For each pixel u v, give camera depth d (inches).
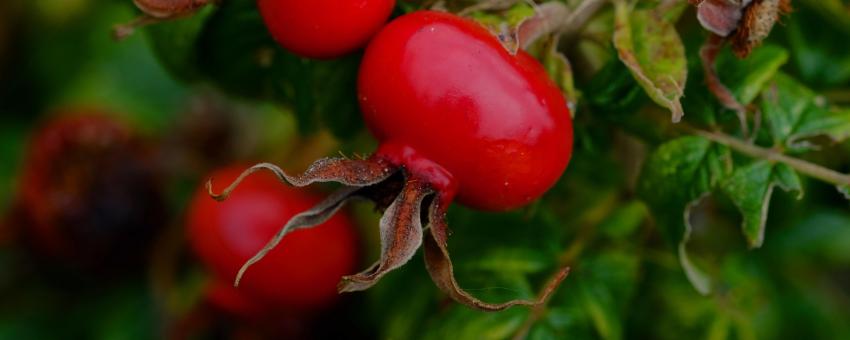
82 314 14.0
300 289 12.5
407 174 10.3
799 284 13.1
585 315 11.7
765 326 12.8
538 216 11.9
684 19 10.9
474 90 10.1
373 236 12.8
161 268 13.6
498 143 10.2
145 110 14.9
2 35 14.6
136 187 13.6
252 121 13.9
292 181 10.1
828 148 12.2
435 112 10.2
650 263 12.1
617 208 12.0
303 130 11.8
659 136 11.1
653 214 11.2
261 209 12.4
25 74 15.1
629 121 11.1
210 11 11.4
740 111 10.8
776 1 10.3
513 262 11.7
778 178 10.9
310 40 10.4
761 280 12.8
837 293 13.4
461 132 10.2
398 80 10.2
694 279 11.1
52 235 13.6
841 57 11.9
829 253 12.9
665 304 12.2
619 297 11.8
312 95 11.5
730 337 12.2
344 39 10.4
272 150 13.9
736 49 10.4
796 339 13.0
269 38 11.5
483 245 11.8
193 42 11.6
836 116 11.1
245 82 11.9
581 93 11.0
